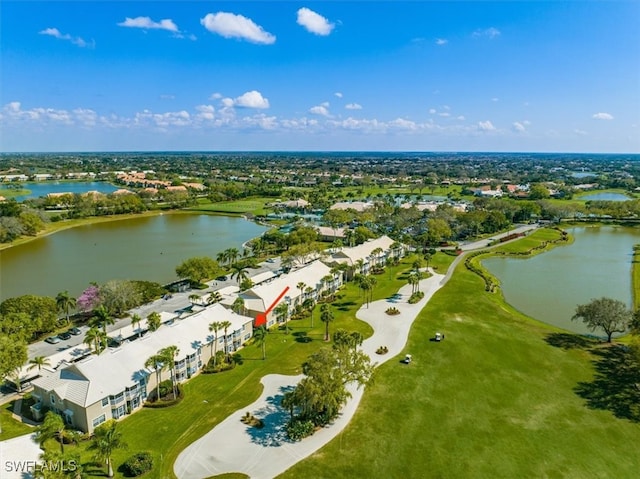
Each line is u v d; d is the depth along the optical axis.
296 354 91.19
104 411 66.62
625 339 98.75
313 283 124.12
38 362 77.88
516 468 57.09
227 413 70.12
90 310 109.25
